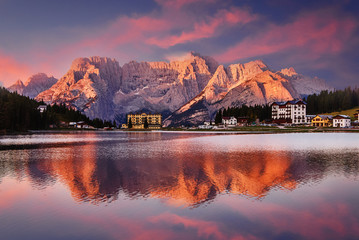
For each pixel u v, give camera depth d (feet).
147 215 61.05
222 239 49.44
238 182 91.76
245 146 230.07
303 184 88.17
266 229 53.57
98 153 184.34
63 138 386.52
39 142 298.76
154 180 95.55
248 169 116.78
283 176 100.99
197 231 52.80
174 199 72.54
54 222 57.41
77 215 61.16
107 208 65.67
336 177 98.53
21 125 648.79
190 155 169.48
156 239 49.52
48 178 99.96
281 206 66.39
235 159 149.38
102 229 53.88
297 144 245.86
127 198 73.67
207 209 64.59
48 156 168.45
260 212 62.49
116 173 109.09
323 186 85.05
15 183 91.71
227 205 67.41
